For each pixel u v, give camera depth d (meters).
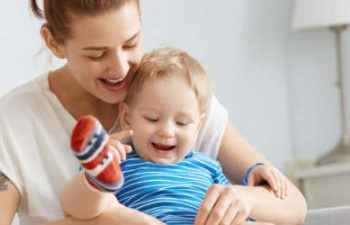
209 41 2.97
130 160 1.34
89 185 1.07
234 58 3.03
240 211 1.22
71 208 1.16
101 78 1.25
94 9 1.18
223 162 1.57
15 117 1.41
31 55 2.25
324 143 3.20
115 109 1.43
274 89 3.11
